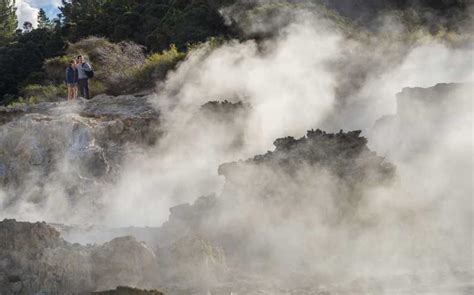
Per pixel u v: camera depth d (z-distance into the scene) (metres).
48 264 36.38
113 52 112.50
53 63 118.94
